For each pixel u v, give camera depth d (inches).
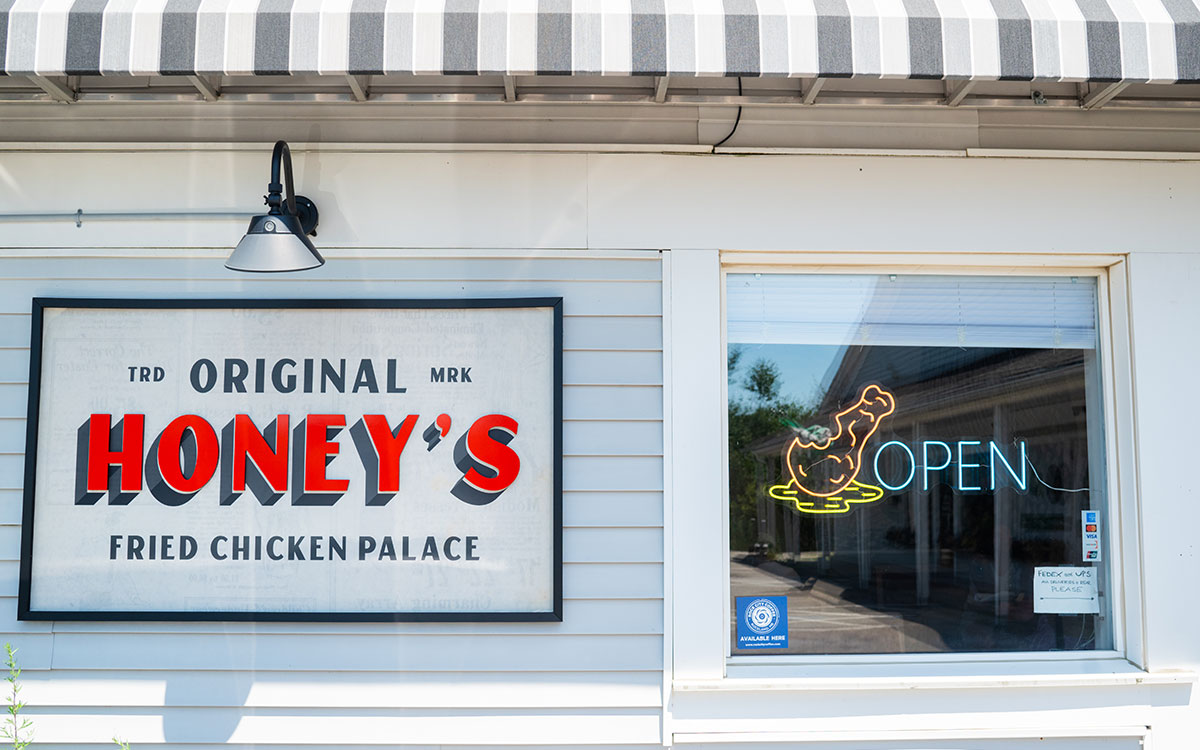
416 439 124.9
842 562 128.1
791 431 129.4
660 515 124.4
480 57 100.5
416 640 122.6
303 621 121.6
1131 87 130.0
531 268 127.2
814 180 128.6
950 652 127.7
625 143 128.5
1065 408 131.6
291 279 126.6
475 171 128.0
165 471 123.6
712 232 127.6
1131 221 129.4
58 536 123.0
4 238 126.8
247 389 125.3
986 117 130.0
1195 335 128.5
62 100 126.1
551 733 122.0
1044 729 123.0
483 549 123.6
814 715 122.9
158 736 121.3
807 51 101.1
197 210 127.6
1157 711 123.4
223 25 101.0
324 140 128.1
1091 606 129.0
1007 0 105.3
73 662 121.9
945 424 130.5
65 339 125.5
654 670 122.6
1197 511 126.0
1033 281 132.0
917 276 132.6
